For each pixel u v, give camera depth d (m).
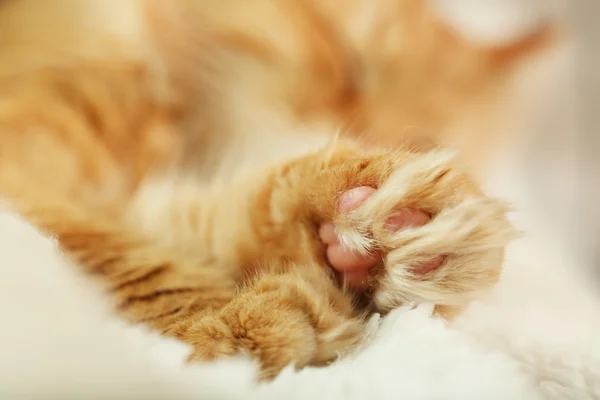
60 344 0.23
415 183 0.27
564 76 0.60
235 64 0.56
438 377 0.24
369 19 0.60
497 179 0.55
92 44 0.49
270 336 0.25
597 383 0.27
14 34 0.48
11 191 0.35
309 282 0.27
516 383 0.23
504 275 0.29
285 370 0.24
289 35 0.58
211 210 0.34
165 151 0.49
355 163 0.28
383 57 0.60
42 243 0.27
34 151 0.42
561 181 0.56
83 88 0.47
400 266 0.26
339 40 0.59
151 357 0.24
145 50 0.52
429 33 0.61
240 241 0.31
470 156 0.53
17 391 0.22
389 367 0.24
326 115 0.57
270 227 0.30
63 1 0.50
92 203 0.40
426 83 0.60
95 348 0.23
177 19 0.54
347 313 0.26
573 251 0.49
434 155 0.27
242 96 0.55
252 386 0.24
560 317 0.34
